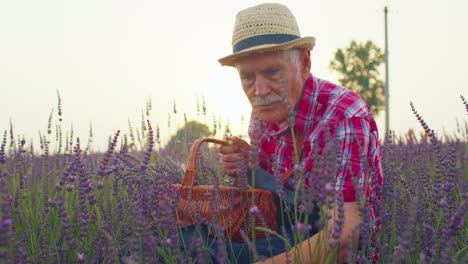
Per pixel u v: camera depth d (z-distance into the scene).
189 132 6.02
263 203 3.03
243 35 3.19
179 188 3.18
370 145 3.09
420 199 3.06
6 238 1.74
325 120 3.07
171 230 2.67
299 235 2.28
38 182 4.59
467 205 2.29
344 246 2.63
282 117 3.21
